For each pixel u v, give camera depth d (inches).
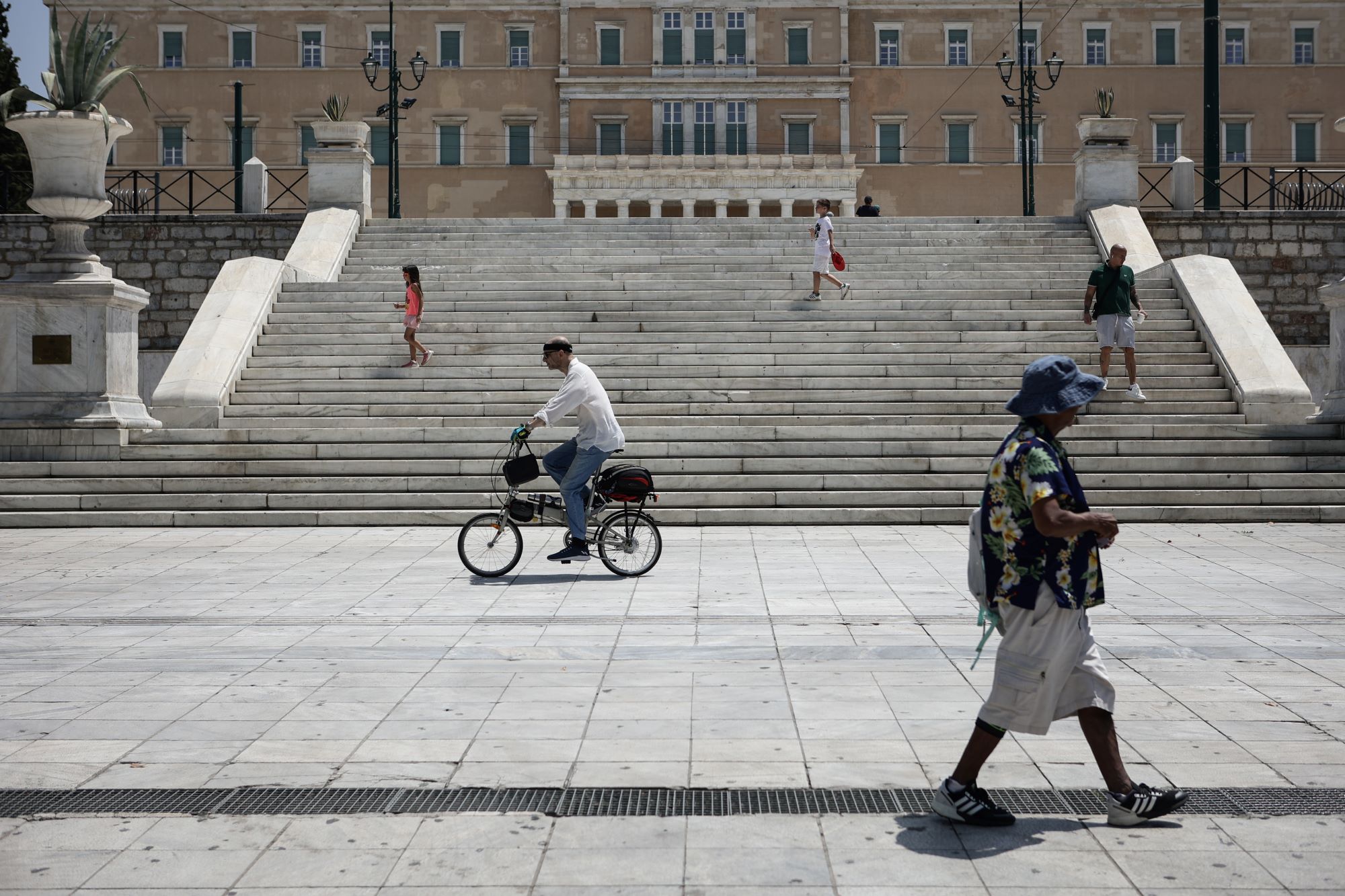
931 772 194.1
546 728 218.8
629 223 903.1
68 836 168.2
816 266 735.7
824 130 2130.9
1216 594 350.9
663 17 2137.1
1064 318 706.8
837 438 562.6
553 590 364.5
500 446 557.3
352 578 387.2
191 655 279.1
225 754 205.0
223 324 666.2
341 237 846.5
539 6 2134.6
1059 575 166.6
